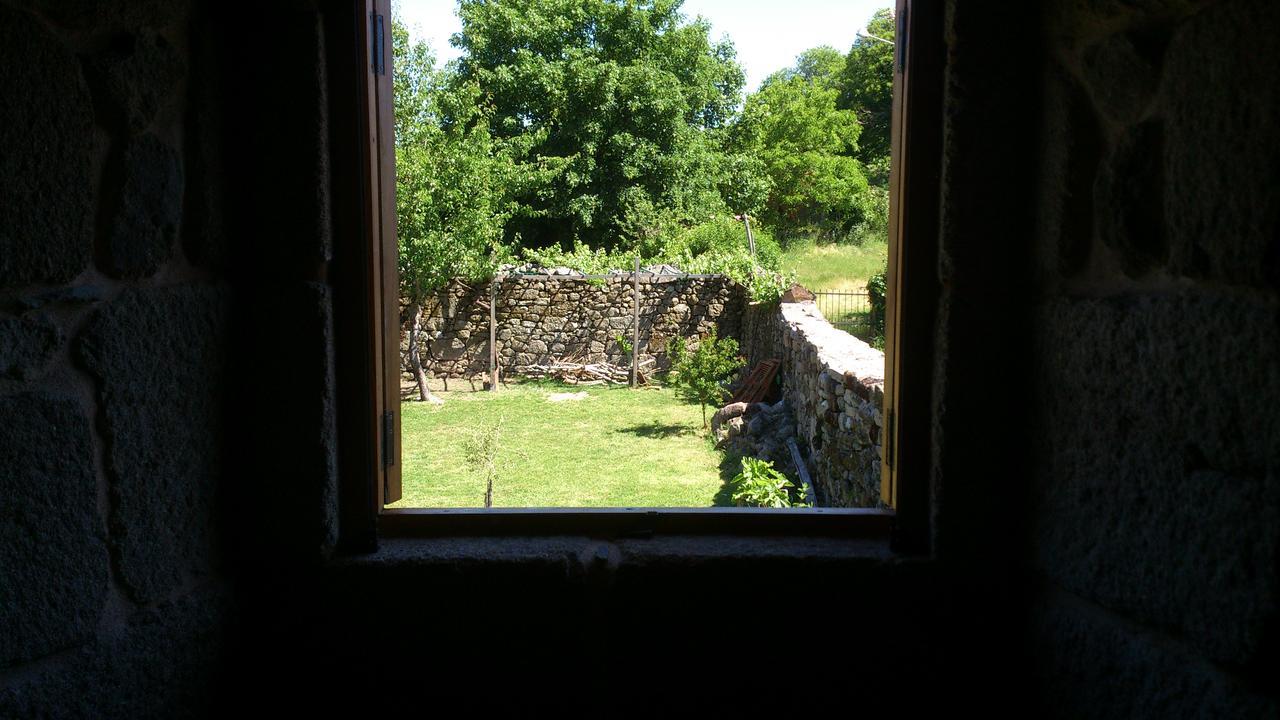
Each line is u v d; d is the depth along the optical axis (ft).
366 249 5.07
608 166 63.41
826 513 5.41
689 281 40.29
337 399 5.13
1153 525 3.76
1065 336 4.37
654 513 5.45
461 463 24.21
